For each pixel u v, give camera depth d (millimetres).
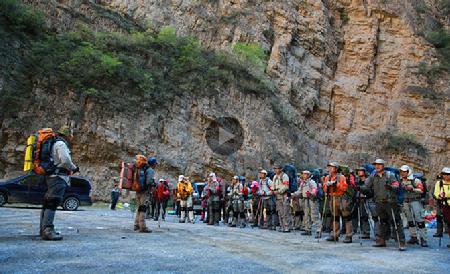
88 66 30172
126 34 35844
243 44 39625
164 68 34281
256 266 6074
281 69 40688
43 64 29094
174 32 37250
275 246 8844
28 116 26844
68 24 33500
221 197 15984
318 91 42969
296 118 39469
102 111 29047
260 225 15242
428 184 40781
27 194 18406
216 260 6441
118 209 23953
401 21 48688
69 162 7773
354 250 8953
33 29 30859
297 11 45188
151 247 7504
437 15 55312
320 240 11094
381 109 44281
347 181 10938
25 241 7316
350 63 46281
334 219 10953
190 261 6230
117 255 6426
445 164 42188
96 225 11156
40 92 27844
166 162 29969
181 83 33906
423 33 49344
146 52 34344
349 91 44406
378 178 9867
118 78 30984
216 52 38594
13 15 29656
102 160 28375
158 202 16250
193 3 41156
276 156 35062
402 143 41688
